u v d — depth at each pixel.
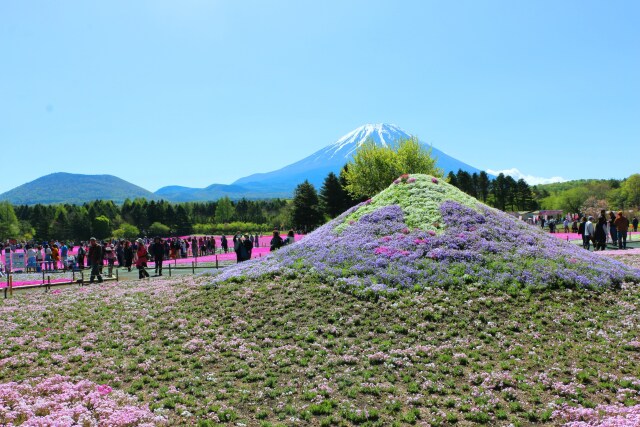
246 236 37.00
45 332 18.73
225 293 22.56
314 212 115.25
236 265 28.95
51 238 136.62
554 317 17.86
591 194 148.75
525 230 26.97
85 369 14.68
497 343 15.87
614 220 42.16
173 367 14.66
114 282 32.75
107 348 16.62
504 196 163.12
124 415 11.04
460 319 17.77
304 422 11.11
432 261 22.44
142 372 14.43
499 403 11.93
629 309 18.73
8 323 20.16
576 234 61.69
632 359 14.49
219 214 170.00
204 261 51.53
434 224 25.83
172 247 47.00
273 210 174.00
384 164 91.94
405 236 24.95
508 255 22.92
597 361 14.41
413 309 18.58
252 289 22.47
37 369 14.74
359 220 28.20
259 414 11.48
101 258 35.12
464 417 11.29
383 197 30.38
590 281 21.03
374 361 14.68
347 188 98.12
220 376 13.97
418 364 14.31
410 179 31.50
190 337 17.39
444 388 12.70
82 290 28.62
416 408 11.72
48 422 10.39
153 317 20.20
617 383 12.91
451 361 14.53
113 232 143.12
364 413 11.31
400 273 21.56
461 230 25.19
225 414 11.48
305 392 12.59
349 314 18.58
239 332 17.73
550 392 12.54
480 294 19.75
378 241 24.98
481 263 22.20
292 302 20.14
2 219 142.25
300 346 16.05
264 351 15.76
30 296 27.44
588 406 11.66
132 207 167.25
